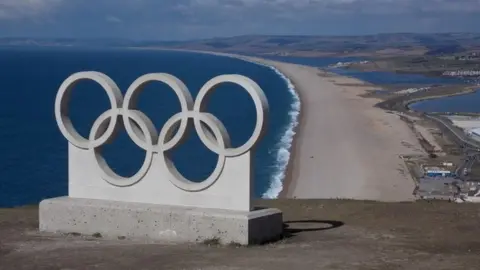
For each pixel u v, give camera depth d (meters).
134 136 22.30
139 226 21.72
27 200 55.50
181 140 21.72
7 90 153.25
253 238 20.59
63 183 62.09
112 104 22.47
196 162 71.50
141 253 19.22
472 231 23.00
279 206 29.70
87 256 18.86
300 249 19.81
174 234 21.27
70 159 23.20
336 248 19.97
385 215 26.42
